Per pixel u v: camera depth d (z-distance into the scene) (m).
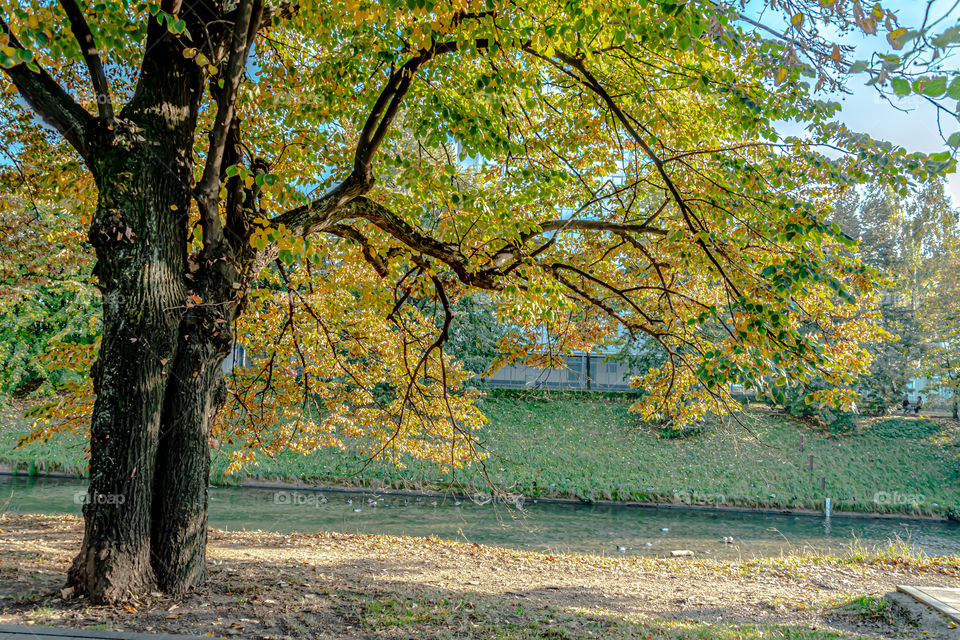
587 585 8.95
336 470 22.47
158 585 5.66
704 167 8.08
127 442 5.41
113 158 5.52
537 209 9.41
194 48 5.71
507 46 5.89
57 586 5.82
